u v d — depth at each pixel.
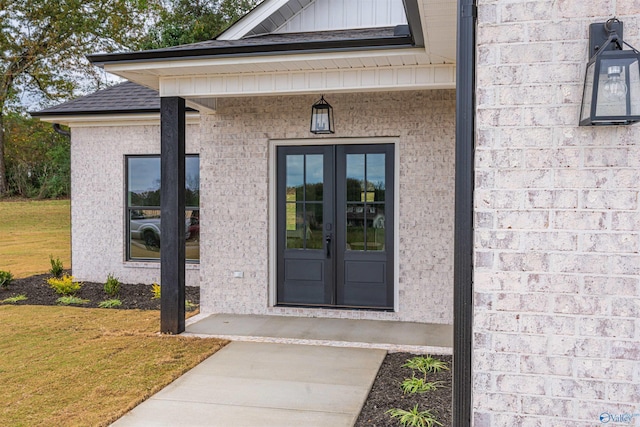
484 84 2.56
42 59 22.86
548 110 2.50
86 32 22.62
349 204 7.02
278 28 8.27
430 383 4.54
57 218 21.05
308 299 7.21
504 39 2.54
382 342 5.79
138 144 9.53
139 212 9.73
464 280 2.61
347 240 7.05
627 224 2.45
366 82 5.57
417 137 6.60
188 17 22.95
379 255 6.95
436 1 3.74
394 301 6.84
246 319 6.88
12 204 23.00
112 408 4.01
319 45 5.07
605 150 2.46
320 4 8.08
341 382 4.57
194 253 9.56
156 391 4.38
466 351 2.61
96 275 9.80
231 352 5.46
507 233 2.55
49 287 9.53
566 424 2.52
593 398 2.49
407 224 6.65
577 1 2.47
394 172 6.82
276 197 7.24
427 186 6.59
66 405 4.08
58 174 24.92
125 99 9.59
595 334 2.48
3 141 24.36
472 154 2.62
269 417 3.86
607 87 2.29
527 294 2.54
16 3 22.05
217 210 7.27
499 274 2.56
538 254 2.52
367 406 4.09
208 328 6.43
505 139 2.54
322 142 6.97
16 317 7.23
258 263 7.16
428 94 6.56
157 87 6.63
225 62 5.40
